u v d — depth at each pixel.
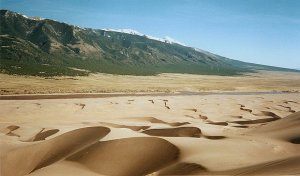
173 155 28.30
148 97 90.56
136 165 28.08
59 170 27.48
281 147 32.16
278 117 63.28
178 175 24.02
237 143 32.09
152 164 27.73
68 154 31.22
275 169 21.17
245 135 38.84
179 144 29.95
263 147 31.48
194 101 83.94
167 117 56.59
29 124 46.00
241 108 73.50
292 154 29.81
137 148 29.88
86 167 28.27
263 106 78.00
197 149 28.88
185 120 54.06
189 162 25.81
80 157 29.84
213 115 62.72
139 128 44.94
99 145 30.73
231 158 26.66
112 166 28.16
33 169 29.97
